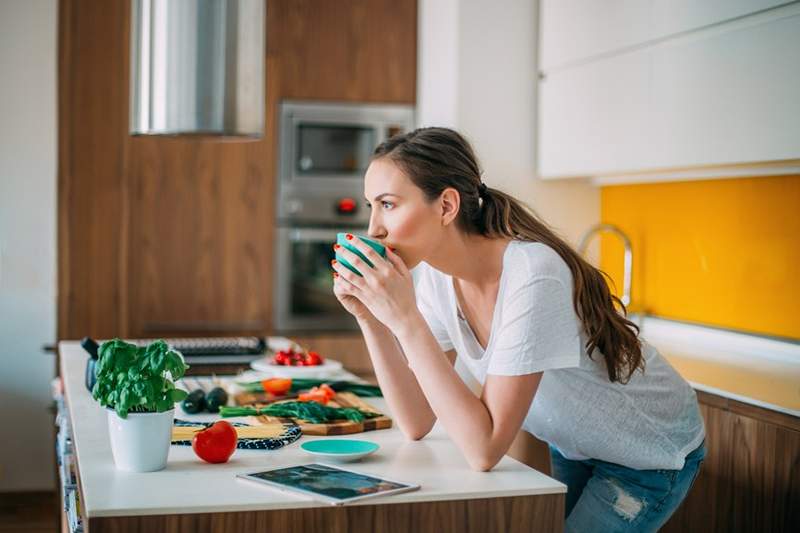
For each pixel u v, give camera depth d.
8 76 4.44
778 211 3.25
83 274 4.35
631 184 4.07
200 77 2.94
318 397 2.27
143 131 3.00
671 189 3.81
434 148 1.71
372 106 4.64
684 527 2.84
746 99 2.86
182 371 1.65
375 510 1.49
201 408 2.18
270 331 4.56
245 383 2.51
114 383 1.63
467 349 1.88
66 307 4.34
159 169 4.41
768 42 2.77
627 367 1.81
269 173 4.54
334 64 4.59
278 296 4.57
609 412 1.84
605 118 3.56
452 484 1.58
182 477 1.58
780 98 2.73
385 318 1.67
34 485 4.57
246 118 3.01
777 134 2.75
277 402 2.30
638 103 3.37
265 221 4.54
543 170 4.00
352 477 1.58
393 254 1.68
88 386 2.38
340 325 4.66
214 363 3.08
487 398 1.66
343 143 4.62
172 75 2.94
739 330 3.45
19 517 4.36
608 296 1.78
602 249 4.25
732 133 2.92
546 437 2.00
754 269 3.37
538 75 4.08
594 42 3.62
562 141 3.85
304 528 1.46
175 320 4.45
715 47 2.99
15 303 4.49
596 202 4.23
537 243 1.73
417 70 4.68
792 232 3.18
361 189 4.66
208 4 2.94
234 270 4.51
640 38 3.34
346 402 2.26
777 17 2.74
